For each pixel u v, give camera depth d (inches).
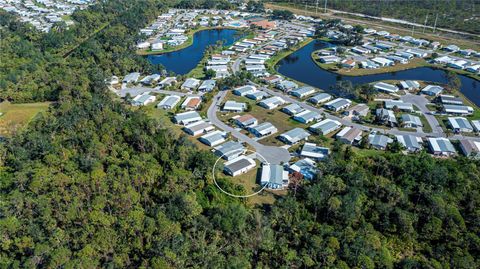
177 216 4505.4
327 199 4918.8
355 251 4131.4
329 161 5644.7
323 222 4813.0
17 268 3745.1
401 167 5536.4
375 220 4704.7
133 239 4082.2
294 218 4658.0
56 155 5659.5
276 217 4655.5
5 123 7106.3
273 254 4212.6
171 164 5536.4
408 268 4040.4
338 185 5032.0
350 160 5866.1
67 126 6599.4
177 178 5113.2
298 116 7696.9
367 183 5270.7
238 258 4055.1
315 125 7357.3
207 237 4426.7
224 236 4439.0
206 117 7864.2
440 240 4478.3
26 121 7234.3
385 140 6707.7
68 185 4916.3
